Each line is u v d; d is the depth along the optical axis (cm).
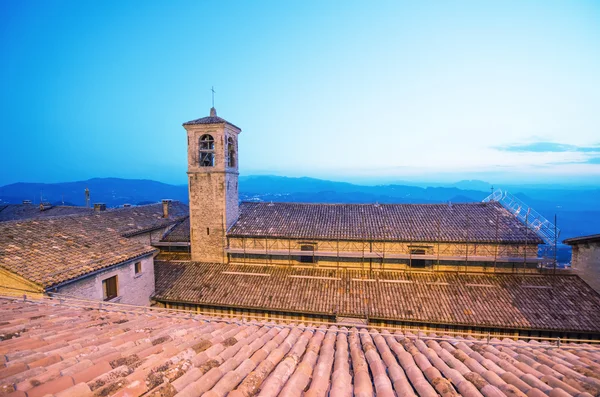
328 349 795
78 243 1898
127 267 1975
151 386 507
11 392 454
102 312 1063
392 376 636
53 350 648
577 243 2159
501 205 2580
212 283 2295
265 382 577
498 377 610
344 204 2803
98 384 498
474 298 1986
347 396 536
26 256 1570
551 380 585
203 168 2577
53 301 1259
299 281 2256
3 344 683
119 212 2822
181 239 2783
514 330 1825
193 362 623
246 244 2569
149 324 934
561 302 1906
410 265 2322
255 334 873
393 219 2520
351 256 2297
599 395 530
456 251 2258
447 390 557
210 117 2639
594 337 1747
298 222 2602
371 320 1953
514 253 2195
